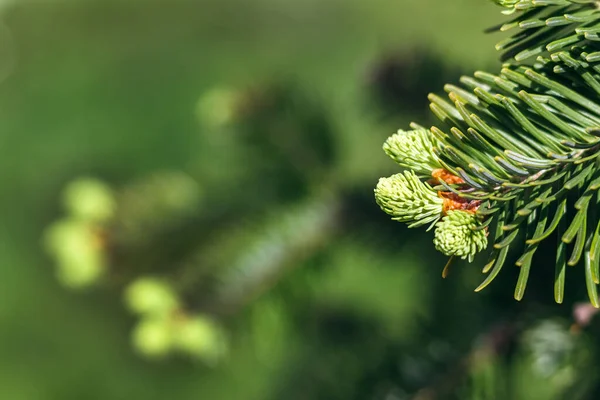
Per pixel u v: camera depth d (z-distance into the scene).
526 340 0.68
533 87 0.54
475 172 0.52
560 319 0.67
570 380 0.66
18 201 2.14
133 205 0.90
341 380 0.77
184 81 2.32
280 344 0.87
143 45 2.51
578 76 0.53
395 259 0.84
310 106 0.91
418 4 1.58
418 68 0.77
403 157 0.54
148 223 0.88
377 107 0.81
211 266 0.85
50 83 2.56
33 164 2.22
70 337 1.85
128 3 2.61
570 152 0.53
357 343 0.83
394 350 0.73
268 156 0.90
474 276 0.72
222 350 0.83
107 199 0.90
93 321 1.80
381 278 1.21
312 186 0.88
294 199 0.88
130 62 2.49
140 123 2.26
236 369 1.30
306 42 2.09
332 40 2.03
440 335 0.72
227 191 0.90
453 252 0.52
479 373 0.70
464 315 0.72
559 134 0.53
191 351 0.82
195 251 0.88
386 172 0.81
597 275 0.52
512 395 0.70
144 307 0.81
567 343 0.67
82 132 2.34
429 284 0.76
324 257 0.85
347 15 2.04
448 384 0.70
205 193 0.91
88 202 0.89
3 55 2.74
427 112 0.78
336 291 1.05
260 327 0.85
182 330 0.81
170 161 2.13
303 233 0.84
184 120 2.23
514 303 0.69
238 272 0.84
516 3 0.54
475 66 0.76
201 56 2.34
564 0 0.53
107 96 2.40
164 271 0.89
